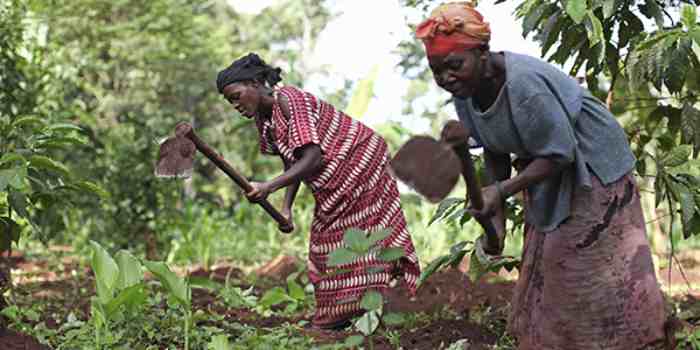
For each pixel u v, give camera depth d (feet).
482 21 9.91
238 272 29.19
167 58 73.31
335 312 15.78
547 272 10.59
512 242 36.47
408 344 15.38
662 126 17.63
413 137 8.86
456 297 19.85
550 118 9.93
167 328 15.23
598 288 10.36
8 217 15.98
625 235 10.41
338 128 15.64
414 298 20.03
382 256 11.40
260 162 45.44
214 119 78.23
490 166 11.64
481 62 10.05
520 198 15.55
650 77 13.97
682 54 13.44
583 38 14.64
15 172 14.32
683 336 14.14
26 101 26.37
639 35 14.29
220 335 13.25
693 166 15.42
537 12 14.42
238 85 15.28
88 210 31.65
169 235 32.12
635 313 10.34
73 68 33.24
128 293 13.52
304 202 41.63
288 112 15.28
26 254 32.40
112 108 65.41
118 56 70.90
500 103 10.17
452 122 8.80
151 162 31.14
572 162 10.23
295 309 19.33
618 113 16.25
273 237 39.58
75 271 26.17
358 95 35.22
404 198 36.32
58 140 15.64
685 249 34.91
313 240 16.03
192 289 22.08
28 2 29.14
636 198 10.59
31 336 14.60
